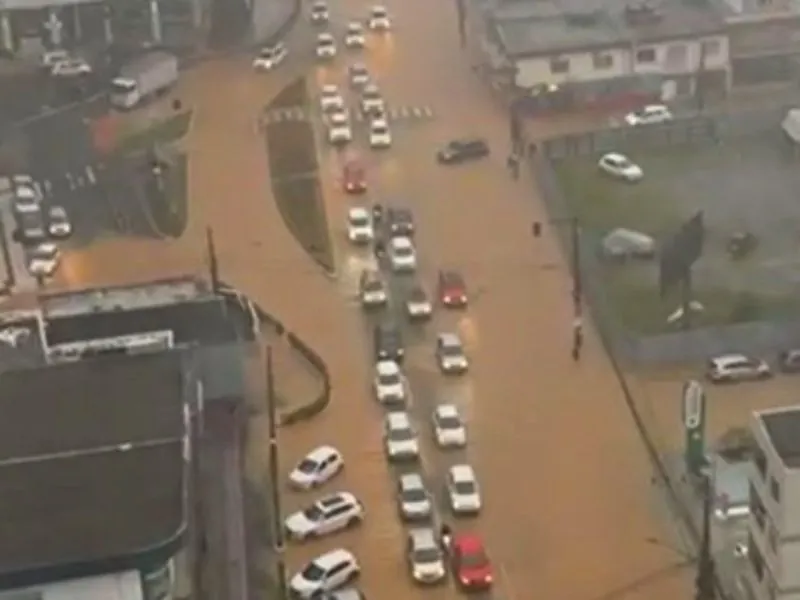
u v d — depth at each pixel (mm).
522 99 98625
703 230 77625
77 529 48375
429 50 111375
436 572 56719
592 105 98625
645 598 55312
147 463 51656
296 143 96500
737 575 54625
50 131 97500
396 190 89625
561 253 80938
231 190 90312
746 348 70062
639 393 67812
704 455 61188
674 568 56844
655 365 69750
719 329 69812
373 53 111312
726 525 57938
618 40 99625
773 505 49594
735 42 100812
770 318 72188
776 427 50781
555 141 92875
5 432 54469
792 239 80688
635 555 57719
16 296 78938
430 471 63656
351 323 75250
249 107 102250
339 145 95875
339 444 65562
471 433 66000
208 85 105938
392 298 77500
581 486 61938
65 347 63906
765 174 89000
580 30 101438
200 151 95750
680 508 59844
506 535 59344
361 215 84938
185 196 89688
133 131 98312
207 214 87438
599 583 56312
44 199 89000
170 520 48531
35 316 68125
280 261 81688
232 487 60000
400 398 68062
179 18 113875
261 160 94250
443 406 66688
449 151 92875
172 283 73625
